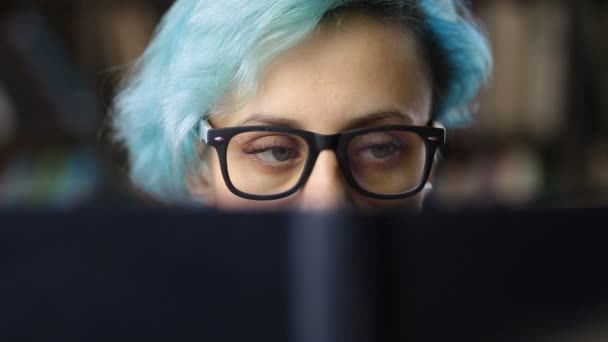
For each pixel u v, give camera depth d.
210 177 0.75
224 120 0.68
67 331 0.25
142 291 0.25
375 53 0.65
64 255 0.25
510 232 0.26
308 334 0.24
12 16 1.71
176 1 0.76
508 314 0.25
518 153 1.85
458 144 1.82
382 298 0.24
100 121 1.72
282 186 0.66
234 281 0.25
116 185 1.65
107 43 1.75
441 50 0.78
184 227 0.25
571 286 0.26
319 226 0.24
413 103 0.69
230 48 0.64
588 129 1.88
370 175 0.67
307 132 0.64
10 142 1.72
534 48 1.85
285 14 0.62
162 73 0.77
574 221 0.26
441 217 0.25
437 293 0.25
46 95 1.72
